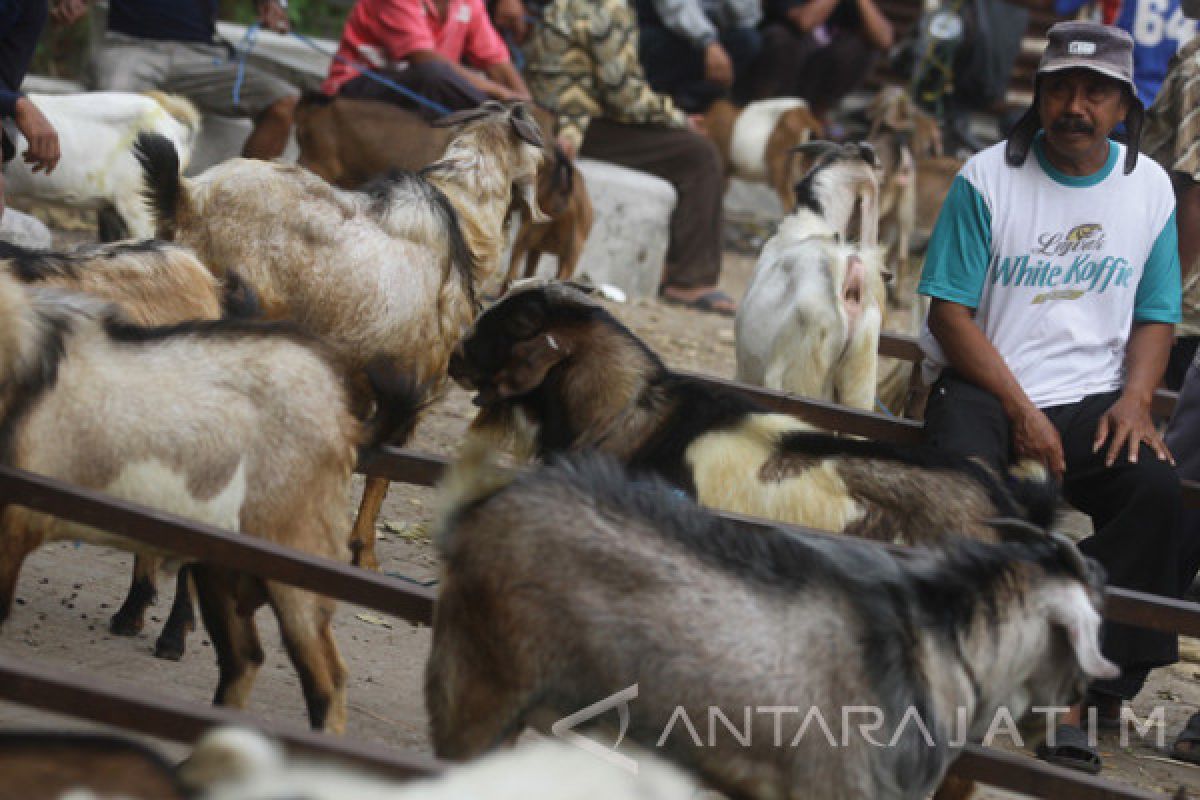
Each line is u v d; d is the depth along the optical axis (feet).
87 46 65.05
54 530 19.97
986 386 26.84
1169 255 27.61
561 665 17.10
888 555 17.93
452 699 17.75
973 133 82.28
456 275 30.71
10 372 19.27
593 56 59.67
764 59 76.64
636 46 60.64
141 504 19.24
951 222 27.50
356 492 35.01
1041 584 17.87
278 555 17.99
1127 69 26.35
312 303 29.01
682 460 23.49
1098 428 26.76
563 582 17.06
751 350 34.91
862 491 23.06
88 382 19.80
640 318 57.98
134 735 19.67
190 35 52.60
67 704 14.80
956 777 19.98
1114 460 26.48
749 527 19.94
